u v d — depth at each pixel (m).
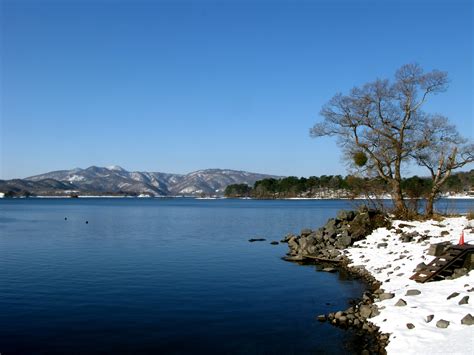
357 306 16.97
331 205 157.00
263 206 151.25
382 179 37.44
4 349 13.51
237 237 46.44
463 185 50.09
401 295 16.25
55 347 13.68
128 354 13.19
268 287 21.69
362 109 36.66
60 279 23.52
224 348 13.62
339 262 28.28
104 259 30.52
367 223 33.16
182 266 27.73
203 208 138.75
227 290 21.05
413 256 22.55
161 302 18.83
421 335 12.45
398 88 35.81
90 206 163.25
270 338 14.42
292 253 32.94
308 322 15.98
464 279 16.33
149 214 99.06
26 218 82.00
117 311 17.45
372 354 12.73
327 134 38.62
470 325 12.26
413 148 35.91
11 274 24.86
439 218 32.59
